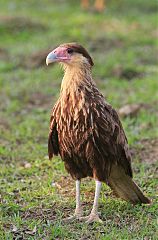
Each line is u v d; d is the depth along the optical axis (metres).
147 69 21.42
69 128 9.16
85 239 8.91
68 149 9.34
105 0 35.06
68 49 9.20
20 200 10.63
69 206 10.23
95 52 24.17
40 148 13.65
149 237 8.91
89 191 10.87
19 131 15.07
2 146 13.91
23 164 12.71
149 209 9.87
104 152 9.15
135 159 12.66
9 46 25.25
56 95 18.67
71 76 9.20
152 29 28.58
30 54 23.48
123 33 27.22
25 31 27.31
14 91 19.05
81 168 9.52
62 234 9.05
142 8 34.50
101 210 9.93
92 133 9.04
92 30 27.52
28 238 8.91
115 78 20.41
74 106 9.11
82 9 32.66
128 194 9.85
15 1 34.19
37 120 16.17
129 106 16.12
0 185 11.40
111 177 9.67
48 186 11.24
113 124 9.19
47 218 9.77
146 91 18.56
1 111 17.17
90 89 9.21
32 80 20.34
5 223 9.53
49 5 33.78
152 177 11.57
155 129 14.86
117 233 9.01
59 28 27.94
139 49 24.58
